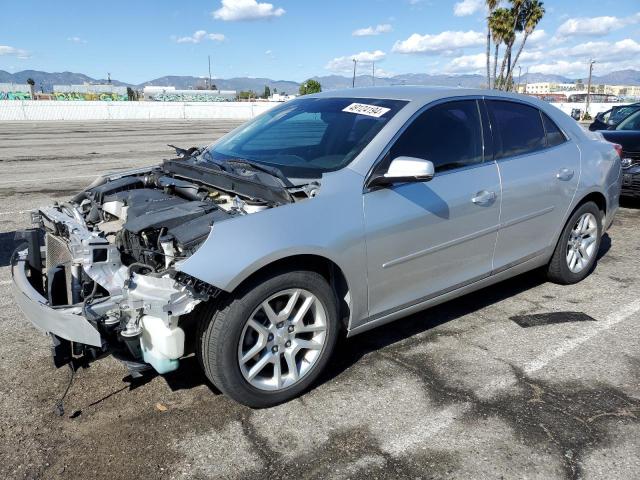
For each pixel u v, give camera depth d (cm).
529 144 427
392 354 366
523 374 341
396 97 381
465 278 384
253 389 292
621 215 771
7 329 397
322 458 264
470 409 304
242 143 410
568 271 479
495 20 4138
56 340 294
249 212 301
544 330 402
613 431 285
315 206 301
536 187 416
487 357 362
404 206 331
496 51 4266
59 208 380
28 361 352
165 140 1988
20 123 3145
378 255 322
